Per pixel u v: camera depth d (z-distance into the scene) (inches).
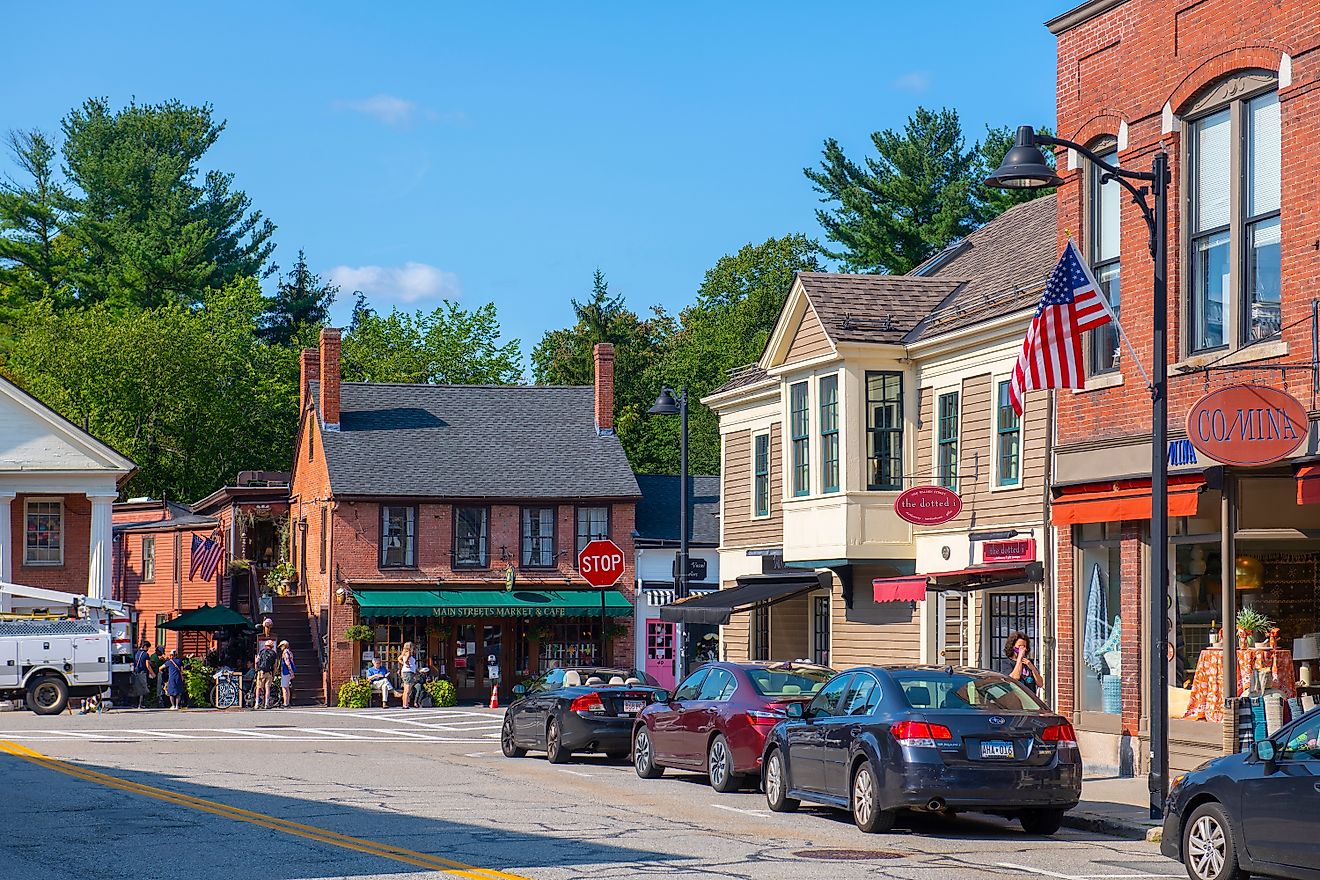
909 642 1284.4
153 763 1047.6
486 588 2242.9
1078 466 976.3
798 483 1385.3
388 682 2092.8
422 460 2287.2
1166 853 570.6
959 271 1419.8
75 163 3545.8
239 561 2524.6
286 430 3287.4
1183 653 898.7
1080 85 993.5
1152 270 901.2
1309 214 800.9
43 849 615.2
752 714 860.6
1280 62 823.7
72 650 1743.4
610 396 2411.4
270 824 697.0
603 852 613.3
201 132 3656.5
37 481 2092.8
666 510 2409.0
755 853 615.8
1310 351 791.7
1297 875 507.2
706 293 3511.3
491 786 900.6
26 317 3230.8
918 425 1290.6
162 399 3036.4
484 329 3759.8
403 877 543.2
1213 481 843.4
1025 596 1143.6
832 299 1327.5
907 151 2728.8
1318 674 817.5
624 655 2279.8
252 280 3442.4
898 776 673.0
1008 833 711.1
